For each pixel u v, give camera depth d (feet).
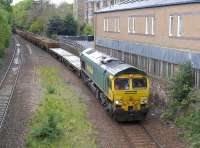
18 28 375.86
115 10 123.13
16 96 91.20
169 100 79.20
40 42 220.43
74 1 320.70
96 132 68.59
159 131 70.28
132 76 75.10
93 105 88.07
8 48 201.67
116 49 125.39
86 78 111.55
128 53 114.42
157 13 92.02
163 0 92.27
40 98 88.94
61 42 202.59
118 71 74.74
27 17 351.46
